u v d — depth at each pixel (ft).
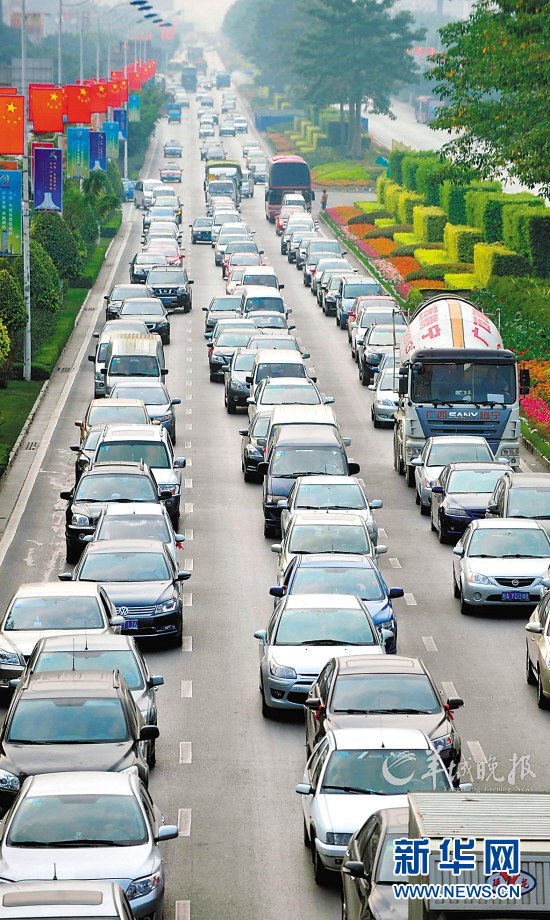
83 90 468.34
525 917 69.56
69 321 421.18
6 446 269.03
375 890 88.12
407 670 127.13
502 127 399.24
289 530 186.09
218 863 113.29
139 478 214.48
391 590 165.17
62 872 94.89
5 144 321.11
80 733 118.52
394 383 280.92
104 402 263.08
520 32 361.10
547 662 147.95
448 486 222.69
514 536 189.26
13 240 320.70
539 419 292.40
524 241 445.37
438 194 607.78
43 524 228.43
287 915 103.96
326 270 486.38
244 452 259.19
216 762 135.33
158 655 168.86
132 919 84.23
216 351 353.10
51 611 153.38
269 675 145.59
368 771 109.19
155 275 460.14
